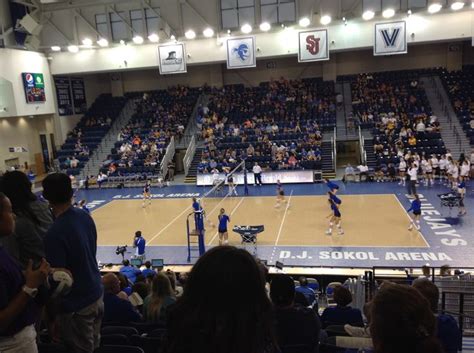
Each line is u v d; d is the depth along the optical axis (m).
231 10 32.25
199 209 17.12
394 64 38.62
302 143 31.77
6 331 2.76
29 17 31.64
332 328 5.89
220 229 17.92
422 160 27.31
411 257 15.55
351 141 33.69
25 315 2.84
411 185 24.42
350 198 24.75
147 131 37.16
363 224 19.75
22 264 3.71
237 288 1.62
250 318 1.64
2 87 32.50
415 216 18.38
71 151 36.78
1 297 2.66
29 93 33.91
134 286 9.03
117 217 23.83
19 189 3.77
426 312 1.84
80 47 34.91
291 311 4.42
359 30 30.39
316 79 39.12
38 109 35.16
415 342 1.79
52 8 33.84
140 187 32.06
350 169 29.39
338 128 34.25
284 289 4.46
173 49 32.53
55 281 3.16
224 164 31.33
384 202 23.41
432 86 36.34
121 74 43.19
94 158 36.06
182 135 36.69
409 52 38.12
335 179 30.31
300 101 36.56
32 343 2.91
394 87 35.97
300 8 31.09
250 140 33.69
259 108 36.91
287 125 34.44
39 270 2.76
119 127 39.25
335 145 31.94
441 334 4.40
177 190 30.33
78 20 34.28
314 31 30.36
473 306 9.98
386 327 1.82
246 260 1.70
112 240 19.86
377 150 30.19
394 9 29.69
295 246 17.39
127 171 33.09
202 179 31.17
